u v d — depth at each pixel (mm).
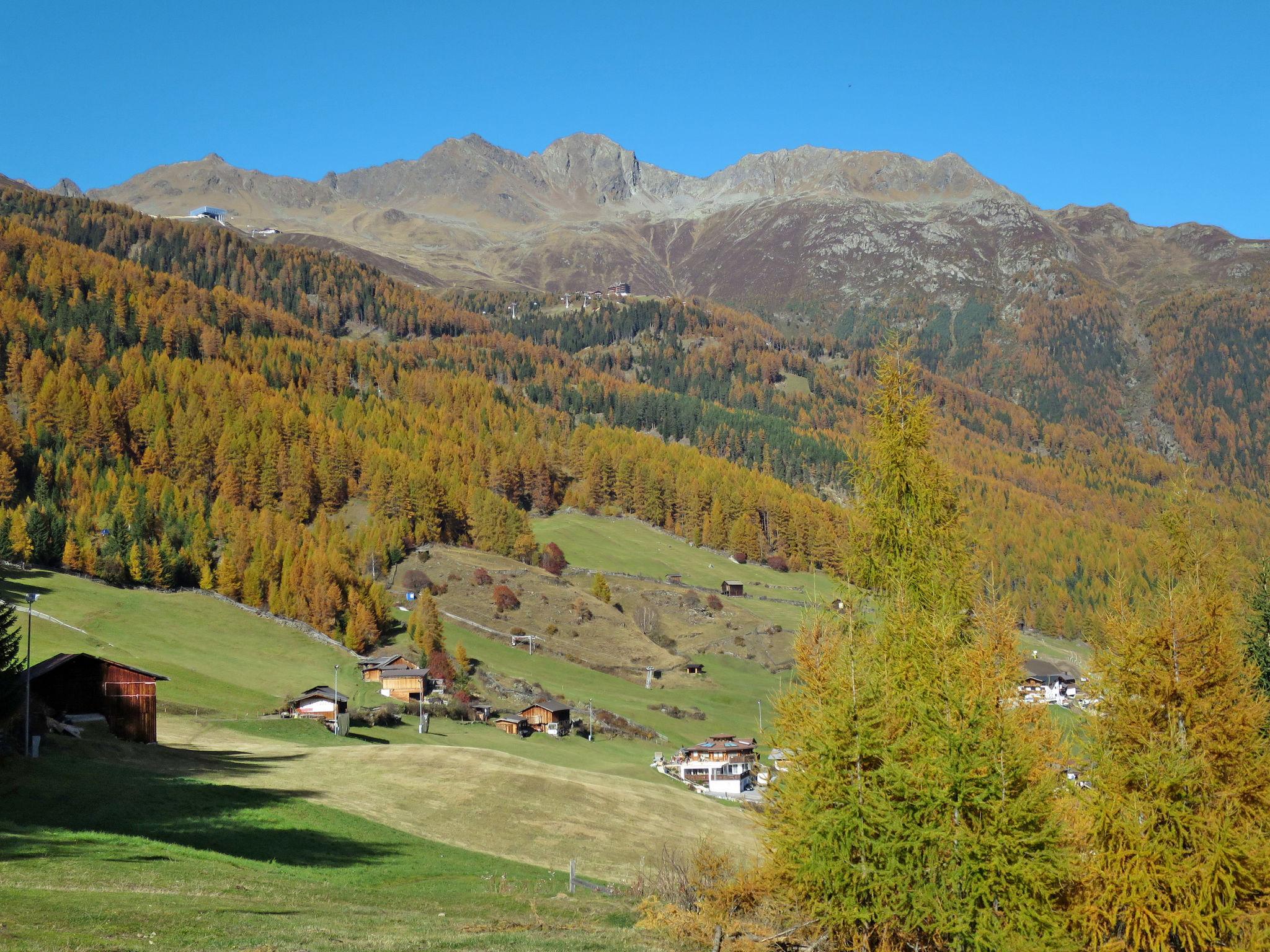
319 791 73062
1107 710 30531
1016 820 26156
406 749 92500
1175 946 27312
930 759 27312
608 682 175500
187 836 53625
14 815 50312
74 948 26562
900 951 27438
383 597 182125
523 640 186875
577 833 71625
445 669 152500
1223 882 26453
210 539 196250
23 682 66875
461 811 72812
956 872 26125
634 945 33562
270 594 171250
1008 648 30812
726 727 161375
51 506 182375
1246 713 29391
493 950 31766
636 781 98562
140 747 79062
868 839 27281
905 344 35406
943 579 32781
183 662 133875
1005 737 26875
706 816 85938
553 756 122375
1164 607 30516
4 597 144250
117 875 38719
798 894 29484
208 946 28812
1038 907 25844
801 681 32375
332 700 113625
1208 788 28234
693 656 199625
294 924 33781
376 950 30391
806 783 29156
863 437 35531
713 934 32312
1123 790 28188
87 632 138375
